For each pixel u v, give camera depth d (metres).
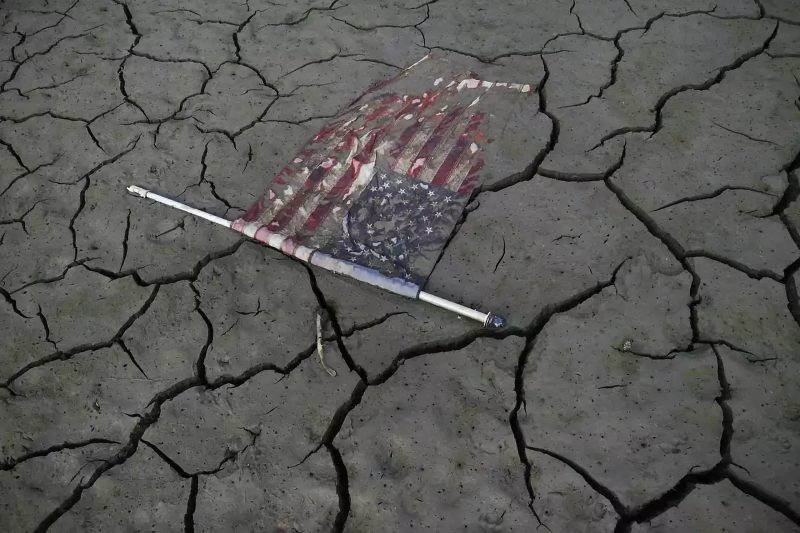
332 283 2.22
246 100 2.89
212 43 3.19
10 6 3.55
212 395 2.00
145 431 1.95
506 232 2.29
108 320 2.21
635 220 2.29
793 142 2.45
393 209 2.41
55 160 2.74
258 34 3.21
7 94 3.06
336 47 3.08
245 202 2.51
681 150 2.47
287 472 1.83
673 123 2.57
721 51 2.82
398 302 2.15
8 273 2.38
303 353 2.06
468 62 2.92
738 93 2.64
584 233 2.27
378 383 1.98
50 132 2.86
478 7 3.18
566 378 1.93
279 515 1.77
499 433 1.84
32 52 3.27
